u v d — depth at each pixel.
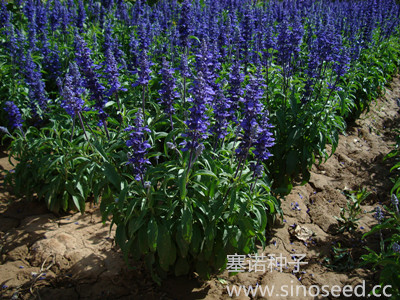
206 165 4.16
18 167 5.64
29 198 5.73
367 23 9.67
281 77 6.60
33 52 8.21
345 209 6.13
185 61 5.11
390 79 13.00
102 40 9.40
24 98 7.08
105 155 3.97
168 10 11.41
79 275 4.48
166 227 3.82
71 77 4.91
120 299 4.20
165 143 4.23
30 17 9.66
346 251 5.08
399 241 4.31
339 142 8.65
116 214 4.16
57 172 5.58
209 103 4.84
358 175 7.32
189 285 4.40
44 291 4.28
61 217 5.63
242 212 3.73
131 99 6.50
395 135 9.34
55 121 5.53
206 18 9.40
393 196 4.19
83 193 5.32
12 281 4.41
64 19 9.50
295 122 5.75
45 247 4.89
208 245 3.84
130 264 4.59
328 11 11.39
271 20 10.59
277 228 5.56
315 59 5.95
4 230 5.31
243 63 6.90
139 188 3.84
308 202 6.32
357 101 9.23
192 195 4.06
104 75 6.40
